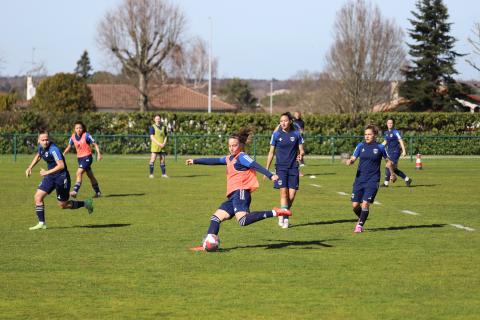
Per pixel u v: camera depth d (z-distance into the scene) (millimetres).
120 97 161750
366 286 16953
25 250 21500
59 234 24641
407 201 36406
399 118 86625
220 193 39625
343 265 19359
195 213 30672
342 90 134750
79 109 134250
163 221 28062
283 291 16422
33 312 14664
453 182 48594
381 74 134500
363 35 132875
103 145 78250
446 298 15883
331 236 24500
